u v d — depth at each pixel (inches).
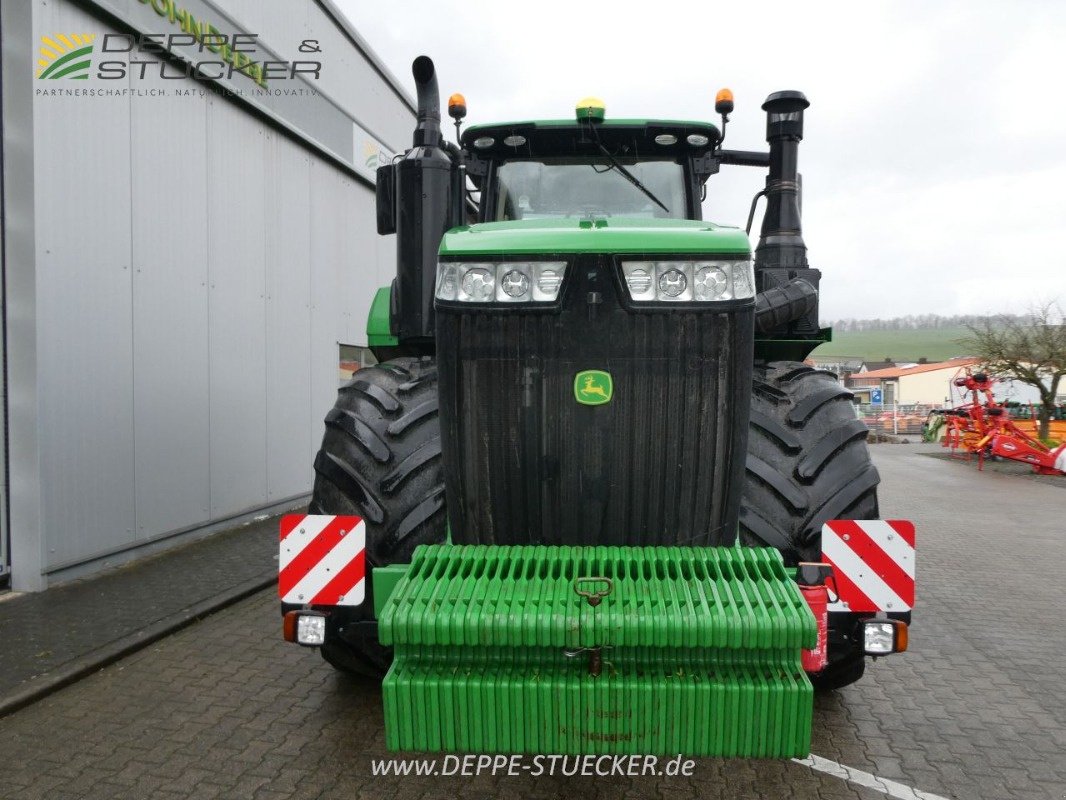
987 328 797.2
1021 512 410.3
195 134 264.8
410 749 88.7
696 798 114.0
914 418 1460.4
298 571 110.3
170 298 252.7
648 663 88.6
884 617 107.9
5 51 193.9
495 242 98.5
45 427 202.8
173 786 114.8
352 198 392.5
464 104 152.8
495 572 93.4
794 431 120.2
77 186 212.1
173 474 256.2
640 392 97.9
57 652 162.2
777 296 131.6
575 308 97.0
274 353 320.5
